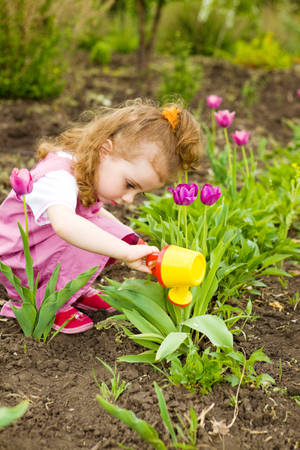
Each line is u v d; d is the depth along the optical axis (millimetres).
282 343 2258
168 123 1948
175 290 1940
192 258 1810
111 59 8719
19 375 1936
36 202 1991
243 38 10477
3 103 5582
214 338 1897
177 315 2070
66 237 1922
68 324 2217
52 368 2000
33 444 1646
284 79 7746
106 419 1765
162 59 8680
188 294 1950
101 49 8133
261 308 2520
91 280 2268
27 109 5422
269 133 5516
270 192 3322
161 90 6223
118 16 10742
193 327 1919
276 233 2912
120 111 2000
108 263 2410
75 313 2254
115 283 2061
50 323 2131
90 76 7250
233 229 2645
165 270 1823
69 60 6738
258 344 2232
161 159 1932
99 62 8180
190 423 1684
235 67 8328
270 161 4609
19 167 4098
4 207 2238
